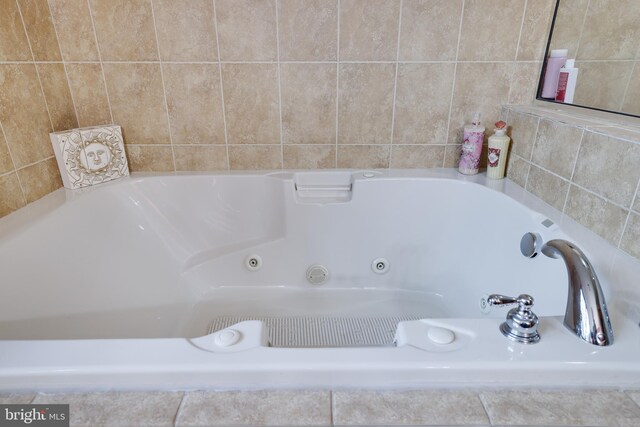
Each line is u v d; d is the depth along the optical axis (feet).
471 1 4.25
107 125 4.70
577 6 4.16
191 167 4.99
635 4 3.62
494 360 1.96
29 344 2.06
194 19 4.31
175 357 1.98
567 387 1.95
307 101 4.66
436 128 4.79
